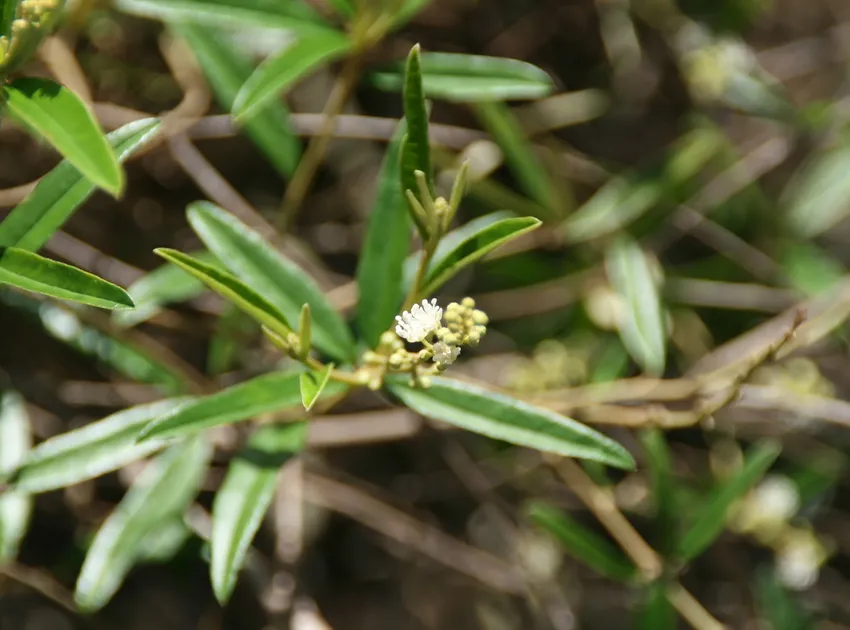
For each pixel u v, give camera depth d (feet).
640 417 1.46
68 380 1.68
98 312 1.45
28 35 1.13
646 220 1.73
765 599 1.62
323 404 1.35
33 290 1.13
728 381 1.57
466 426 1.24
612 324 1.70
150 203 1.75
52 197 1.19
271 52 1.58
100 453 1.31
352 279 1.76
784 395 1.63
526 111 1.77
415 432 1.64
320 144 1.44
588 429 1.24
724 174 1.77
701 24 1.82
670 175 1.70
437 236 1.17
